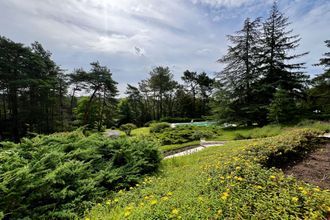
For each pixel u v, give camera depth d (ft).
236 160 10.57
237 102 58.34
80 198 9.13
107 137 16.20
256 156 11.72
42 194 8.21
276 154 12.25
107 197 10.14
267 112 51.75
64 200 8.87
